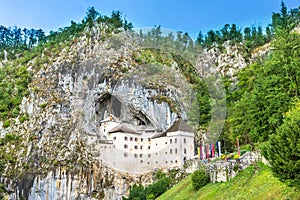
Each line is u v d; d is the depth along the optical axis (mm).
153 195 55688
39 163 139750
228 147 63719
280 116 36094
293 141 21688
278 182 28031
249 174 34719
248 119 43469
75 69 166625
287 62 38219
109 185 111438
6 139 160375
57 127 147875
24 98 175750
